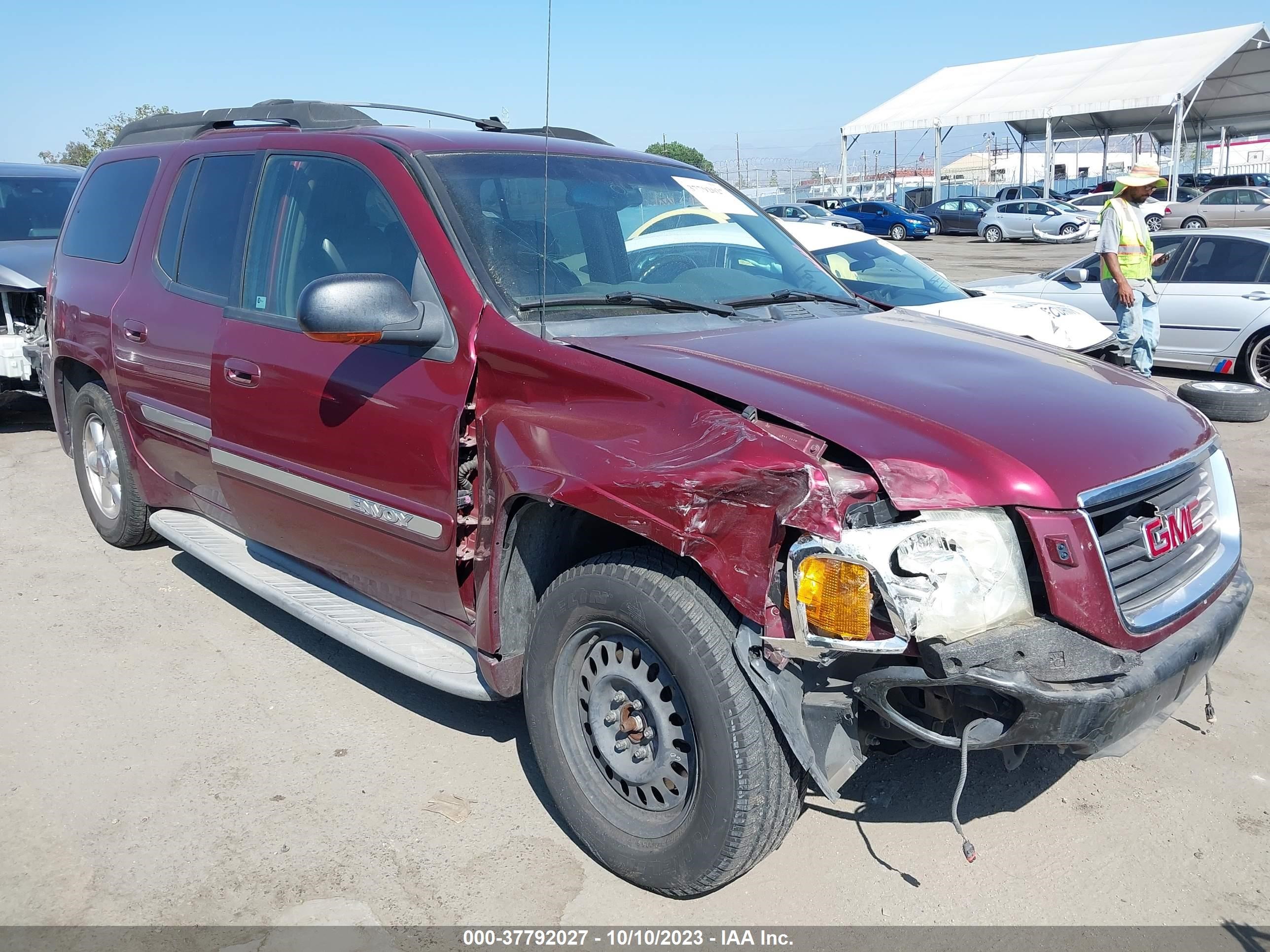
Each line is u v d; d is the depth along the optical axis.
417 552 3.27
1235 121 46.69
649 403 2.70
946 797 3.30
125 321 4.59
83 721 3.71
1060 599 2.46
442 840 3.05
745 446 2.48
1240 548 3.17
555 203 3.59
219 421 3.98
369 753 3.51
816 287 4.02
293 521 3.78
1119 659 2.45
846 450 2.48
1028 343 3.66
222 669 4.12
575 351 2.89
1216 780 3.39
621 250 3.61
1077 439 2.66
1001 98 39.34
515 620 3.07
